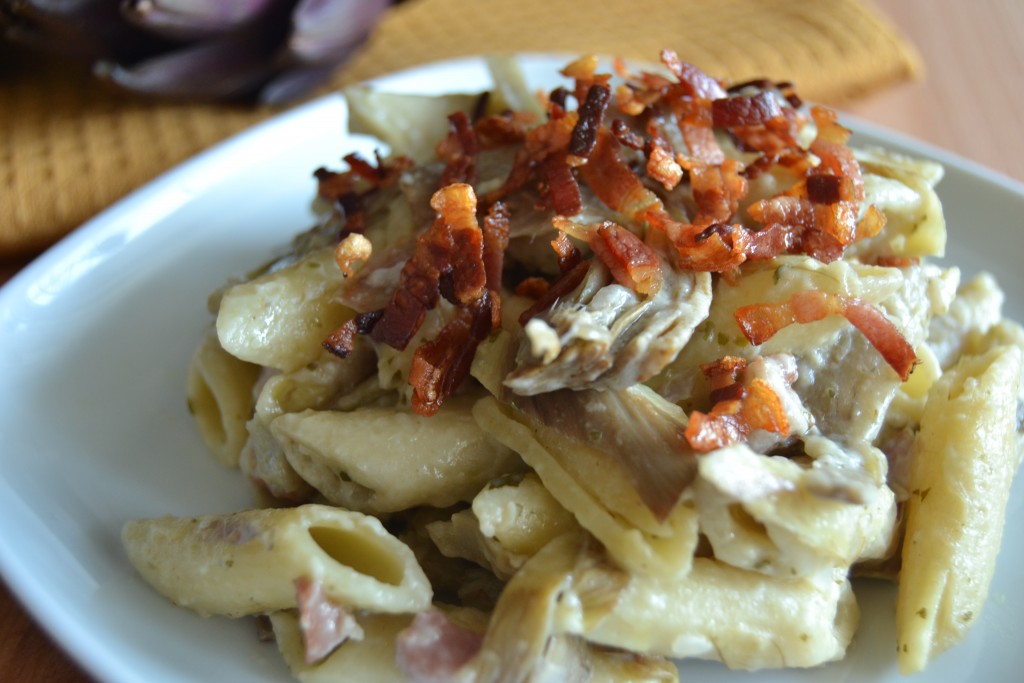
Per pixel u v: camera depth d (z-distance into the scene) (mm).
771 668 166
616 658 166
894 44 309
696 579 161
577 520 166
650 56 303
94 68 283
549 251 187
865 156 206
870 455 171
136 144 278
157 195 234
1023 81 335
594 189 186
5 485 186
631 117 197
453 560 182
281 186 249
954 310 208
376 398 189
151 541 175
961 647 173
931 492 176
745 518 159
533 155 192
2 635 182
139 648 165
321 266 192
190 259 233
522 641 154
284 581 163
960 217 238
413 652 158
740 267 178
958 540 172
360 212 201
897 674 171
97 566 177
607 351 162
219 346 203
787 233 180
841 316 173
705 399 174
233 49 283
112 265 224
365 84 261
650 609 158
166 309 225
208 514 192
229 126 290
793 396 172
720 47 304
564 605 155
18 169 266
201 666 166
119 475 197
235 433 199
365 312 185
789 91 210
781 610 161
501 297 182
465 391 182
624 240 172
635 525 158
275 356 188
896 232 195
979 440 177
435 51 316
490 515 165
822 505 157
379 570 168
